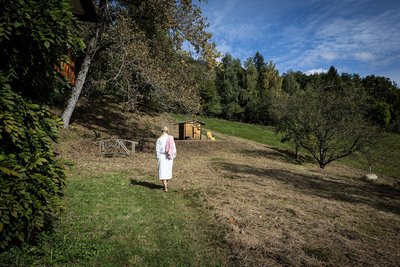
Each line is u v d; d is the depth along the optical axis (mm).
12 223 3877
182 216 6836
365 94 20234
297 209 8273
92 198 7570
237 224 6566
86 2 9375
